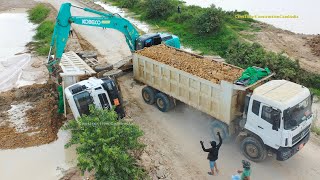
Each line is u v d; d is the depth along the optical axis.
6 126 13.82
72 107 12.14
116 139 9.66
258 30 26.20
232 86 10.71
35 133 13.30
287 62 17.36
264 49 20.16
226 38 23.67
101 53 21.67
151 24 29.38
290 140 9.89
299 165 11.05
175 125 13.54
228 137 11.78
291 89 10.40
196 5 34.19
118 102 12.80
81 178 10.70
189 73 12.25
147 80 14.76
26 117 14.40
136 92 16.47
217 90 11.29
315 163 11.13
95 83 12.50
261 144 10.59
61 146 12.56
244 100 11.10
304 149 11.85
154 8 30.19
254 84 10.90
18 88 16.89
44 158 11.97
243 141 11.14
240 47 19.98
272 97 9.93
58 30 14.45
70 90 12.22
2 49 24.02
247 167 9.41
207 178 10.58
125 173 9.45
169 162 11.34
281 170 10.84
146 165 11.01
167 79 13.46
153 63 13.90
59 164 11.65
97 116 10.29
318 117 13.99
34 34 27.83
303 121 10.16
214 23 24.64
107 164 9.15
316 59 20.11
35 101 15.72
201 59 13.66
